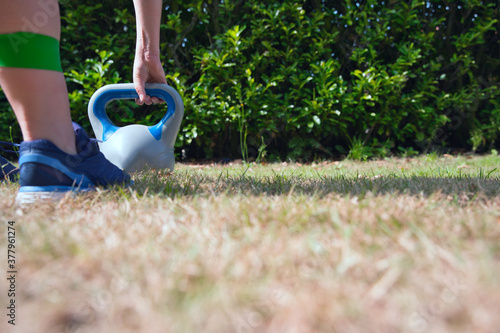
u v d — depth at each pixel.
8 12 1.12
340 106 3.81
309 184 1.60
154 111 3.76
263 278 0.62
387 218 0.91
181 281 0.61
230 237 0.81
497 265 0.64
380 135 4.14
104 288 0.60
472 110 4.20
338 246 0.73
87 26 3.79
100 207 1.14
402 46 3.86
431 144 4.25
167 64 3.88
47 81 1.24
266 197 1.21
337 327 0.49
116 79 3.55
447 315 0.51
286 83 3.97
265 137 3.97
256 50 3.88
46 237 0.80
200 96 3.66
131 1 3.87
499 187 1.38
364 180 1.65
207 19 3.88
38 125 1.25
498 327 0.47
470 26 4.27
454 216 0.95
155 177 1.71
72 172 1.31
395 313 0.51
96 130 2.18
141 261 0.68
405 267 0.64
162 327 0.49
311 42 3.91
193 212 1.02
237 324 0.51
